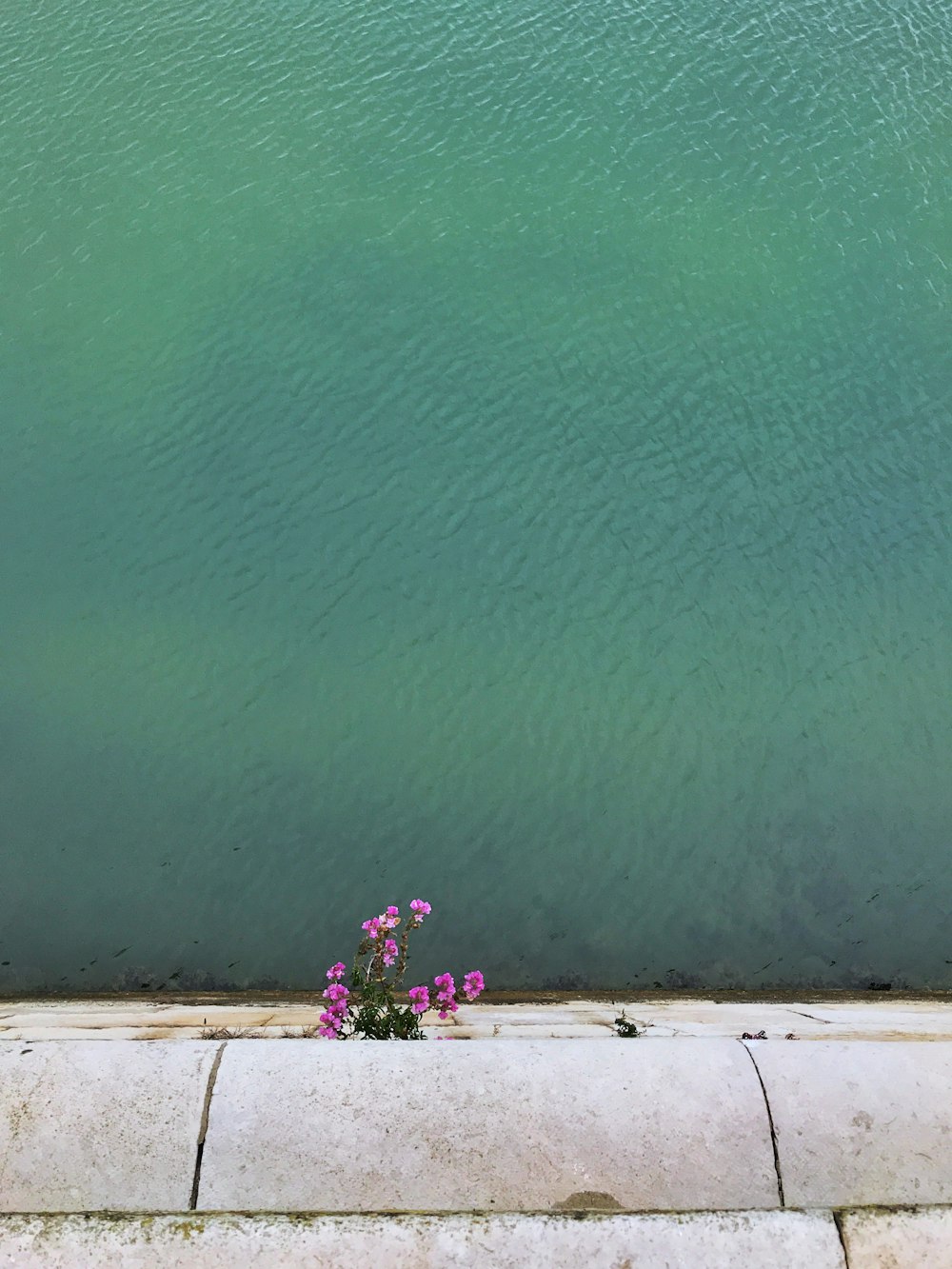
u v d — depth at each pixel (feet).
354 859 43.91
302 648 51.26
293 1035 24.98
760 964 40.45
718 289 69.00
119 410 61.67
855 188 75.61
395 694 49.65
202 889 42.63
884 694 49.62
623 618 52.65
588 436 60.75
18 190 74.43
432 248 71.15
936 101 82.38
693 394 63.00
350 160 77.05
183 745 47.39
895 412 62.23
